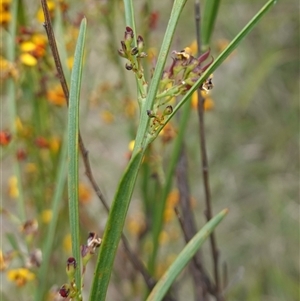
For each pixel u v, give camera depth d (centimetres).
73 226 33
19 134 63
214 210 117
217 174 119
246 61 122
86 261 34
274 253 111
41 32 56
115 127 110
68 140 33
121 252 71
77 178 33
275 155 119
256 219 115
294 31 120
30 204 75
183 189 59
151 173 64
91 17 63
